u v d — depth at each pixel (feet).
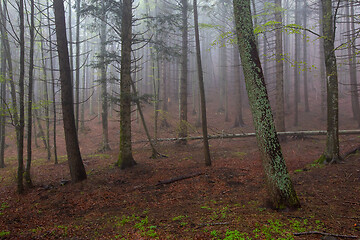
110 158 44.52
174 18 41.06
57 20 28.45
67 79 29.17
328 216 15.25
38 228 17.62
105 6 35.76
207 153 33.71
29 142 28.25
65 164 41.16
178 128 52.75
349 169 25.72
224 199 21.59
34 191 26.76
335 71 28.53
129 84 35.73
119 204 22.48
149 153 46.88
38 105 35.55
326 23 28.32
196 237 13.30
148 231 15.02
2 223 18.66
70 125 29.37
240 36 17.29
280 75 49.60
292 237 12.19
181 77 53.72
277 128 49.96
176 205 21.06
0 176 35.78
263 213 16.48
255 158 38.50
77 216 20.22
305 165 31.30
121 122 36.01
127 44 35.42
